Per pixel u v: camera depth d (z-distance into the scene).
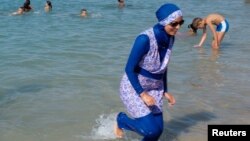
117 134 5.10
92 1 24.56
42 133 5.29
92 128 5.45
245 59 9.50
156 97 4.60
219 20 10.78
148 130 4.46
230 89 7.16
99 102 6.39
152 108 4.54
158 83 4.59
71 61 8.92
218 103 6.43
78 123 5.60
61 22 15.55
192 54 9.97
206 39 12.17
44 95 6.69
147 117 4.48
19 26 14.34
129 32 13.20
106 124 5.56
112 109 6.11
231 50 10.58
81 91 6.89
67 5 22.31
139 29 13.95
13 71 8.02
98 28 14.05
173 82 7.52
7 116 5.83
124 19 16.77
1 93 6.77
